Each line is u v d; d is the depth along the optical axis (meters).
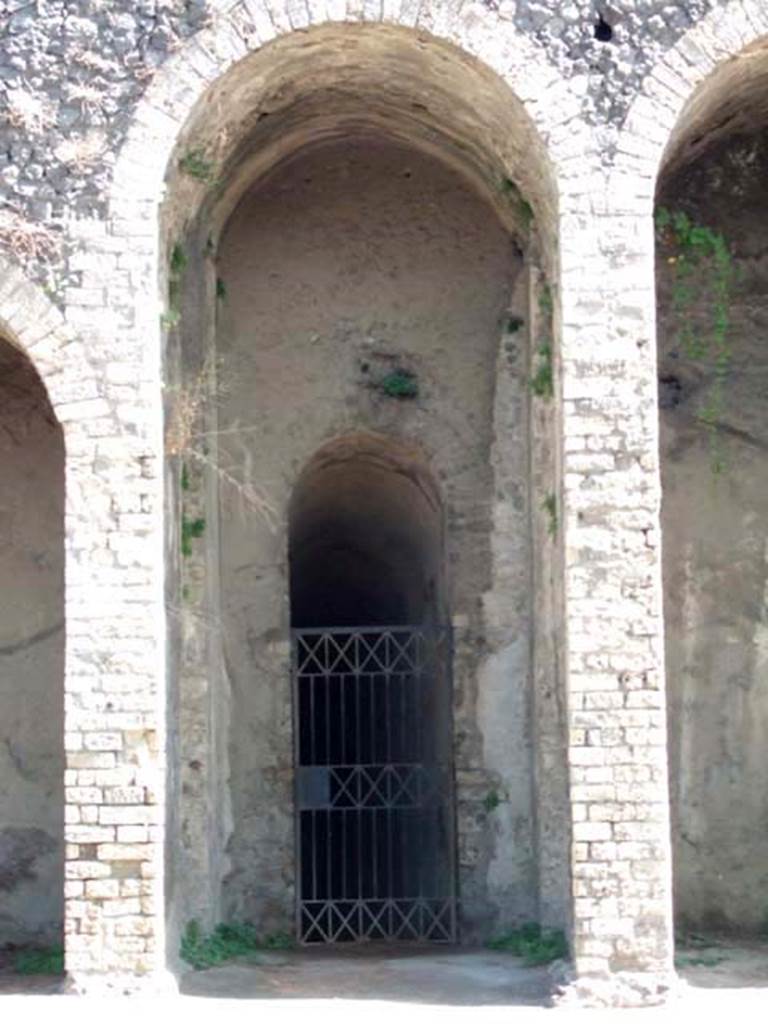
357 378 15.15
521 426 15.04
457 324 15.18
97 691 12.20
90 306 12.41
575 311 12.40
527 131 12.86
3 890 14.76
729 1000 12.12
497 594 14.93
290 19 12.55
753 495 15.14
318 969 13.54
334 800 15.27
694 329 15.17
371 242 15.27
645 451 12.31
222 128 13.39
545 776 14.21
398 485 16.17
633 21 12.60
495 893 14.73
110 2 12.62
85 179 12.49
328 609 18.94
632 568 12.25
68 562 12.28
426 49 12.84
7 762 14.88
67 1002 11.90
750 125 14.86
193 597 14.13
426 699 15.85
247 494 14.99
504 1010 11.84
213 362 14.76
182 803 13.88
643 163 12.48
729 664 15.02
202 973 13.16
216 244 14.97
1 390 15.17
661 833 12.11
